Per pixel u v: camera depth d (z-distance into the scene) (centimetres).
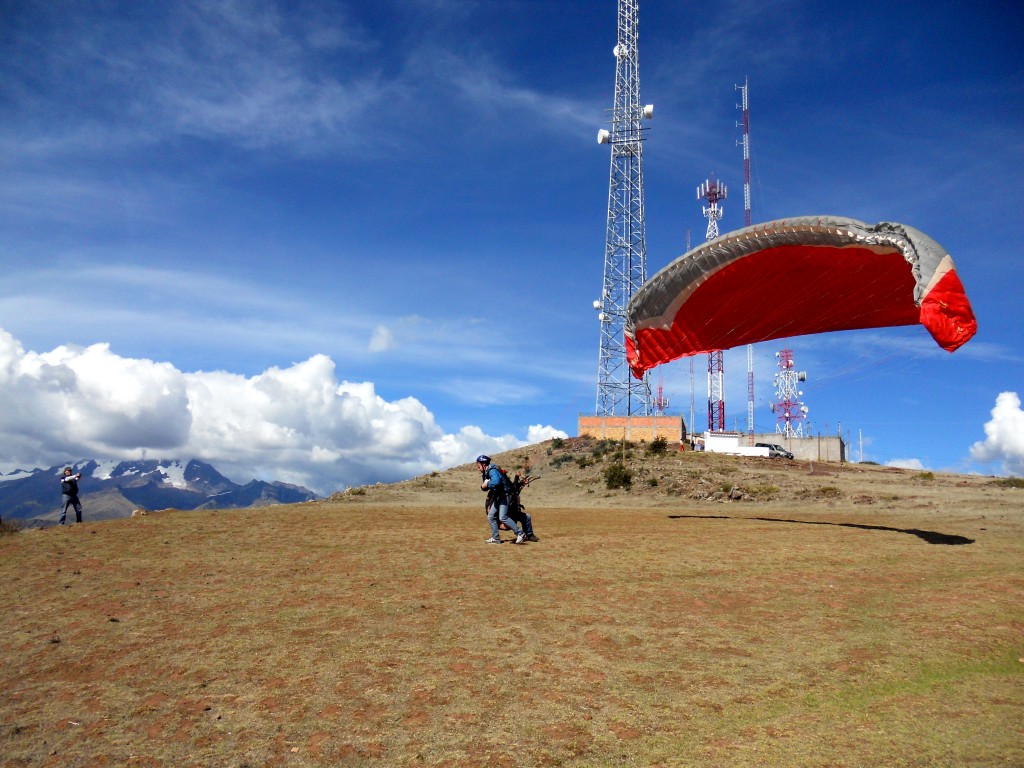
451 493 3778
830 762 413
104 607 803
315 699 520
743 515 2295
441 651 634
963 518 1991
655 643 663
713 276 1902
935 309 1287
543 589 905
